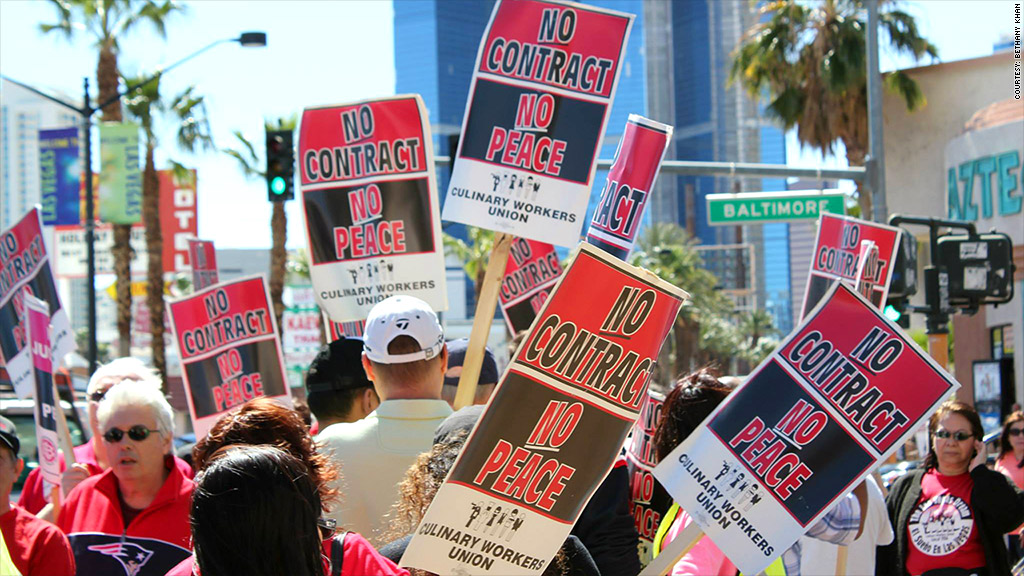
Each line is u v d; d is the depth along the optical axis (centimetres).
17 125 12888
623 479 354
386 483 372
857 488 385
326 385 460
